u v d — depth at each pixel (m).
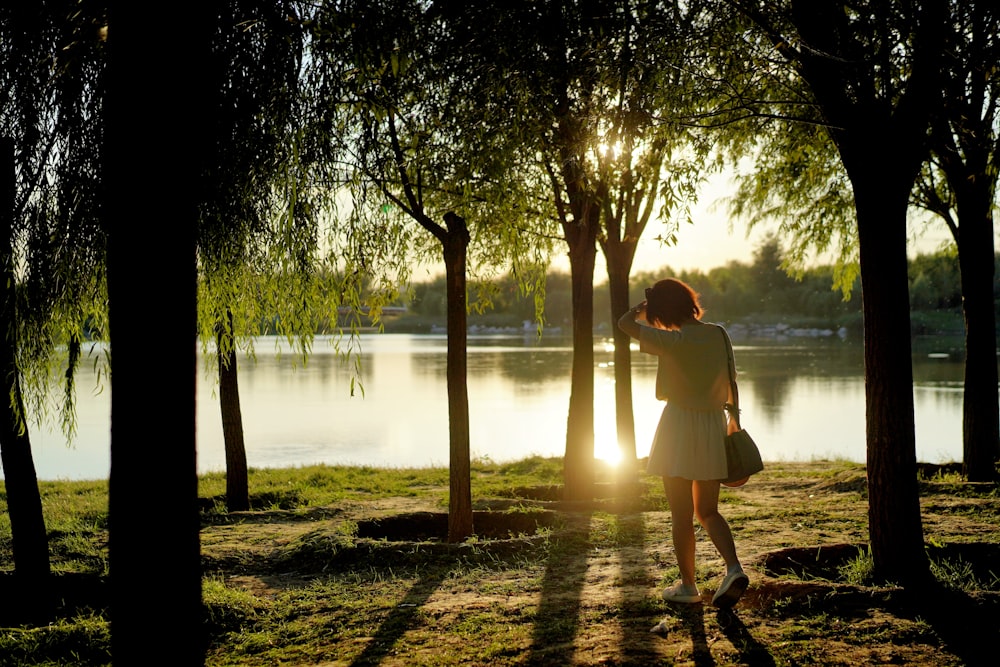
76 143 5.17
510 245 9.29
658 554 6.45
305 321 6.57
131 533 2.95
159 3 2.99
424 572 6.54
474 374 40.88
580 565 6.38
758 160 12.01
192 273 3.09
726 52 6.49
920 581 5.31
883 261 5.47
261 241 5.83
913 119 5.38
